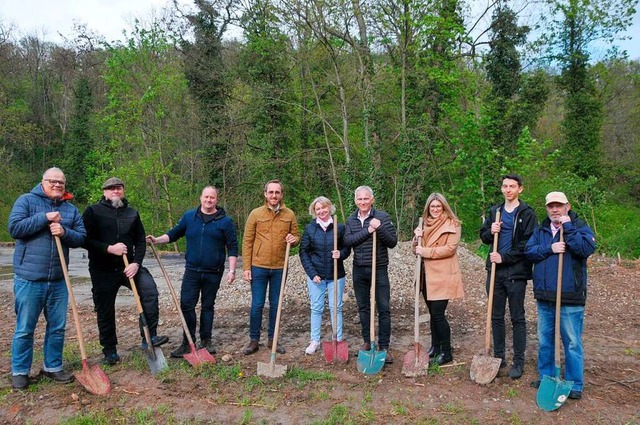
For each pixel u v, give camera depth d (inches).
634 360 221.0
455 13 703.1
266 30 772.0
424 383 193.3
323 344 218.7
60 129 1480.1
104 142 1155.9
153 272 550.6
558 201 175.2
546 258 181.8
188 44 884.6
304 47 756.6
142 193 968.3
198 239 223.0
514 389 185.6
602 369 208.8
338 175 807.1
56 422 165.0
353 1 683.4
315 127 847.7
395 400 178.9
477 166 698.2
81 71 1421.0
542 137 1104.2
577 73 993.5
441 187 758.5
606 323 291.4
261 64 802.8
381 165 735.7
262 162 790.5
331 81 756.6
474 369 193.3
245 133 843.4
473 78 754.2
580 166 1000.2
